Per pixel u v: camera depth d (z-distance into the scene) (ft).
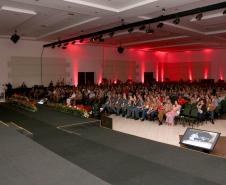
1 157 11.37
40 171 9.86
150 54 92.12
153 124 35.50
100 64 77.56
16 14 36.68
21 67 62.75
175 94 46.93
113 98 44.32
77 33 53.26
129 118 39.75
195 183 11.50
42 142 17.80
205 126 34.19
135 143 17.71
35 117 26.53
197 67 88.43
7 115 27.96
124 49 83.82
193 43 68.74
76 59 72.38
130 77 86.22
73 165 10.46
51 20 42.27
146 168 13.21
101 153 15.55
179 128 33.12
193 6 32.48
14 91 59.06
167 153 15.62
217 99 40.68
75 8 31.68
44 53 66.44
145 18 38.96
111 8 33.12
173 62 96.02
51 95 53.67
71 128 22.35
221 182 11.67
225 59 80.74
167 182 11.56
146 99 40.75
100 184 8.82
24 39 62.44
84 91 51.72
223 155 21.57
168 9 33.88
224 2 26.89
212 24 44.06
